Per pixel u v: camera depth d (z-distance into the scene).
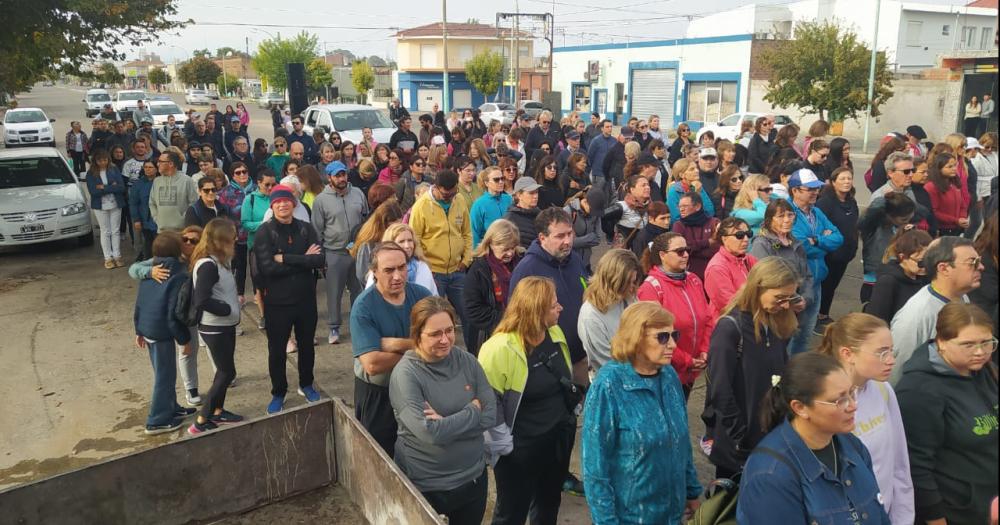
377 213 5.52
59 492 2.80
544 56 64.50
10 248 11.38
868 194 14.88
